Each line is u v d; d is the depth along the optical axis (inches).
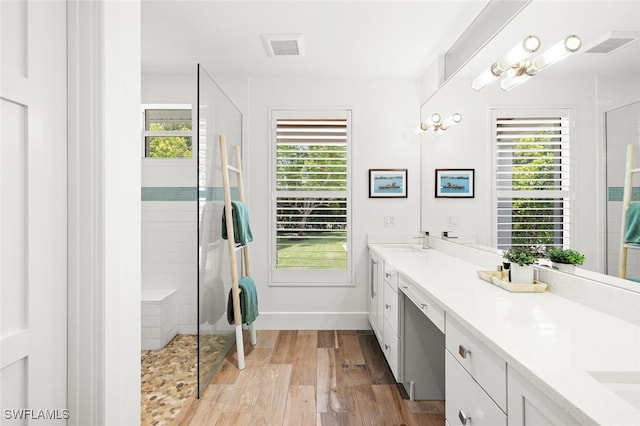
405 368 90.4
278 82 141.6
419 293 75.0
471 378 49.2
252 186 142.0
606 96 51.5
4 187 34.5
